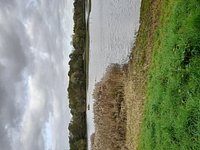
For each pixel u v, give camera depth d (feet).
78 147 167.32
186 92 37.01
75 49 182.60
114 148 75.31
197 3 38.96
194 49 37.73
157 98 43.83
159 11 52.80
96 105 89.15
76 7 189.78
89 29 159.53
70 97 177.99
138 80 60.08
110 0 111.86
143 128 50.55
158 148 42.39
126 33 84.74
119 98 74.79
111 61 100.27
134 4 83.05
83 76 174.50
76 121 172.24
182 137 36.24
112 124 75.10
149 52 55.26
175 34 41.65
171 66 41.11
